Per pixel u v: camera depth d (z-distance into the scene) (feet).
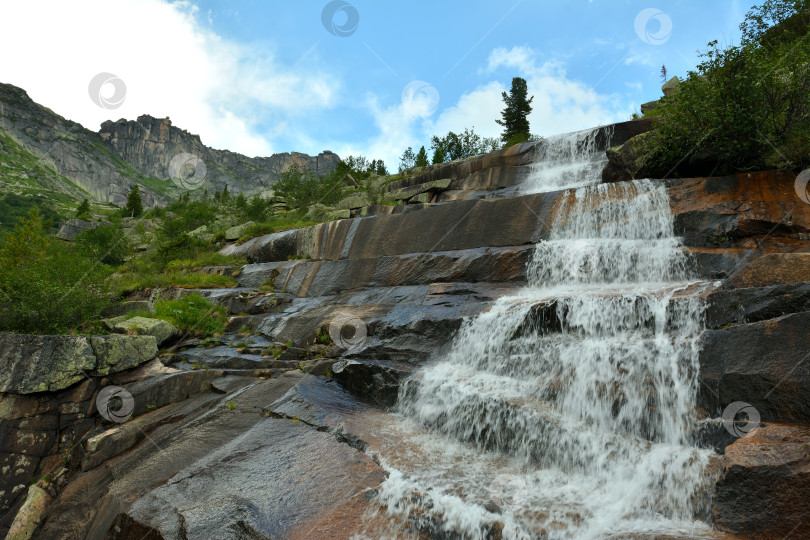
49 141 593.42
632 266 27.22
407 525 13.60
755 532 11.48
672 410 15.99
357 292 37.81
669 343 17.51
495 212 37.09
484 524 13.07
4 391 22.66
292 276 46.42
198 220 124.77
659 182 31.68
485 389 20.06
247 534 13.66
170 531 14.26
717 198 28.60
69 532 18.20
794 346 14.17
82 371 24.04
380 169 219.82
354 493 15.02
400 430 20.04
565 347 19.95
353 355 27.40
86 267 36.32
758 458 12.12
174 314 35.68
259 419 21.49
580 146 62.64
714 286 20.88
